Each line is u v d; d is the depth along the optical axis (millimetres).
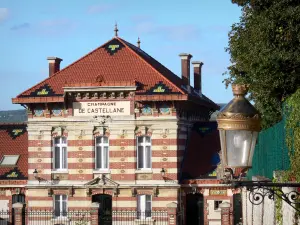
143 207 59156
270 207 26156
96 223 55969
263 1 40844
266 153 31875
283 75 39750
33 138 60750
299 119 21422
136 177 59125
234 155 12820
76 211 59656
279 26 39438
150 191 58906
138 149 59500
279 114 42469
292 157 22141
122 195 59188
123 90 58781
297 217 18719
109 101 59531
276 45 39656
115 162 59406
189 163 60719
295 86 39969
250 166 12836
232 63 48781
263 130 33750
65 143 60562
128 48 63500
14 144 65125
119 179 59219
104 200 60031
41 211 60062
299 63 39312
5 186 61188
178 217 57031
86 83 59094
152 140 59000
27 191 60562
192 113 64250
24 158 63469
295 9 38750
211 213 59000
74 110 60031
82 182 59688
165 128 58781
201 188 59125
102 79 59281
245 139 12773
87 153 59719
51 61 65125
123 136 59375
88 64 62375
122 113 59406
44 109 60500
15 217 56719
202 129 63719
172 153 58625
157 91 58500
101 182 59312
